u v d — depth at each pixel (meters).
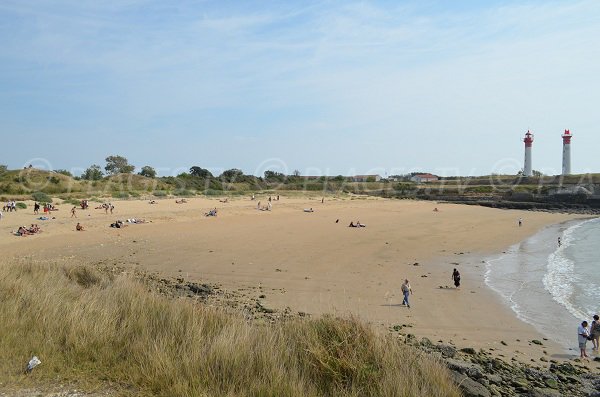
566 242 40.09
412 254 30.14
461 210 77.00
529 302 18.41
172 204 58.19
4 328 6.56
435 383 6.06
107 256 25.03
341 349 6.46
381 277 22.14
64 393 5.18
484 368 9.84
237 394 5.26
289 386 5.41
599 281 22.75
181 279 19.25
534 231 49.66
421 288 20.17
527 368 10.71
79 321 6.95
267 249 29.55
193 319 7.39
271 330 7.22
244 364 5.88
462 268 25.81
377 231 42.34
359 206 75.00
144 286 11.93
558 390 9.19
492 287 21.06
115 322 7.20
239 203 65.81
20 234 30.36
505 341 13.50
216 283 19.36
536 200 101.19
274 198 80.75
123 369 5.84
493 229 49.66
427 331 13.95
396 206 79.25
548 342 13.66
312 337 6.83
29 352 6.11
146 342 6.51
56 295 8.62
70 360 6.00
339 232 40.38
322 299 17.28
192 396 5.15
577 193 97.75
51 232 32.28
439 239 38.59
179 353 6.12
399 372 5.91
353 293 18.59
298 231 40.06
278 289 18.67
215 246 30.00
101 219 39.91
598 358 12.27
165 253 26.72
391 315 15.64
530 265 27.53
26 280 9.99
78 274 13.32
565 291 20.47
